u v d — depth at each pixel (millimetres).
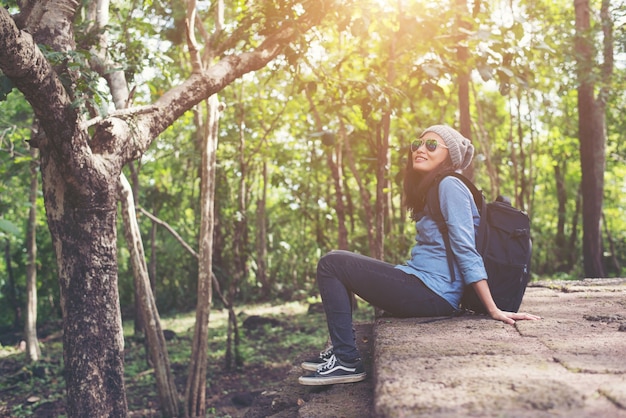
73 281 5199
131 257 8789
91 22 6680
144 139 5590
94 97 5020
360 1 7367
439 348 2848
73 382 5176
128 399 9844
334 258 3412
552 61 12688
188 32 6082
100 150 5270
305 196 21406
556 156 24250
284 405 3516
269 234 24609
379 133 8672
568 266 24875
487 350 2785
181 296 22000
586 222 15266
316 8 6840
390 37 8312
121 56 7121
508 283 3508
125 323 18812
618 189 27750
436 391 2168
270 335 14484
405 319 3553
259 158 18922
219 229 21094
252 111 15977
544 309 4141
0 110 9453
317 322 15859
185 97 5992
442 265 3486
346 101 8133
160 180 21062
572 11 14758
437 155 3621
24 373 11555
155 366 8773
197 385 8719
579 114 15398
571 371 2391
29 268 13070
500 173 23156
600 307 4195
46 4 5426
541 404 1977
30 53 4230
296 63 7121
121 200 8727
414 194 3668
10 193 14297
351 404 2980
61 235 5227
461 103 9680
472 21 7918
